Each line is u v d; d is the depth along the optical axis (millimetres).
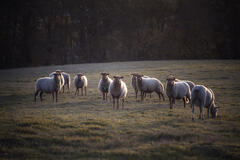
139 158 5918
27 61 78812
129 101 15539
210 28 82250
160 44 84625
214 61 53000
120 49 85625
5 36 77188
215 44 80188
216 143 6777
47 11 82312
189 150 6305
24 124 8555
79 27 86438
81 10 86875
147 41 85688
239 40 77562
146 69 40719
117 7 87375
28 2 80562
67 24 85750
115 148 6559
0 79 34656
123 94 12992
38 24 81875
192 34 84188
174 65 46031
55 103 14930
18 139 7051
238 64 42344
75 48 86125
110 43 85500
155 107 13047
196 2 85062
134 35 86750
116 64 57344
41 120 9180
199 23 84312
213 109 10266
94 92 20438
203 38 82062
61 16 85375
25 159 5859
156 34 86812
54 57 81750
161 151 6309
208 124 8922
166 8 85812
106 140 7074
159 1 85750
